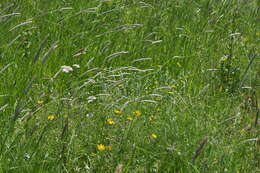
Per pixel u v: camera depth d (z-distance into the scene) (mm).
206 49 7723
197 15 8570
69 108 5129
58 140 4652
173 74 6988
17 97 5523
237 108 6012
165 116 5402
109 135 4910
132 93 5855
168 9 8359
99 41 7039
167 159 4855
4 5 7172
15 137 4582
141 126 5141
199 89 6641
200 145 4562
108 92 5789
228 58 7457
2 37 6547
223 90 7070
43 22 7176
